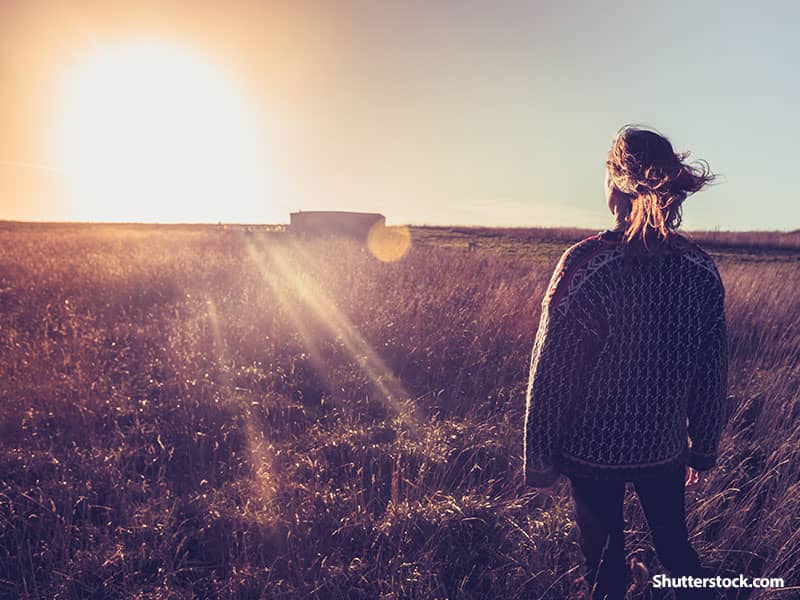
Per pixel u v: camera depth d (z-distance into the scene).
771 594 2.15
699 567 1.58
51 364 4.70
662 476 1.50
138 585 2.28
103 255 12.59
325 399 4.37
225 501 2.81
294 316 6.15
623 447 1.45
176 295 8.32
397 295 6.99
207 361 5.00
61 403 3.95
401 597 2.19
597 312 1.40
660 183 1.32
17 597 2.22
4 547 2.46
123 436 3.50
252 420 3.85
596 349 1.43
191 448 3.46
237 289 8.17
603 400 1.45
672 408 1.45
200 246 15.95
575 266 1.42
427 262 10.60
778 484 2.76
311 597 2.19
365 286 7.64
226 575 2.36
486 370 4.90
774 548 2.41
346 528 2.56
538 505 2.83
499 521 2.63
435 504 2.73
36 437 3.50
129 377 4.64
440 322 5.94
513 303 6.45
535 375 1.47
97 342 5.46
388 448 3.39
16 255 12.54
